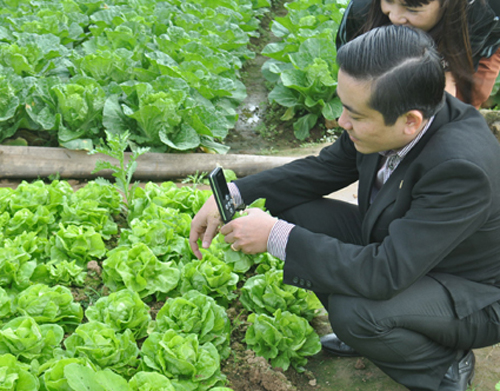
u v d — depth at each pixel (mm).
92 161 4047
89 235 2926
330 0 7152
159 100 4148
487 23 2516
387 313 2039
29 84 4387
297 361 2467
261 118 5660
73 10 6102
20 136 4387
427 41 1766
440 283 2111
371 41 1731
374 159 2242
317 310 2836
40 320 2373
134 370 2240
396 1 2268
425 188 1912
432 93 1751
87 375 1867
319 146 5121
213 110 4785
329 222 2625
